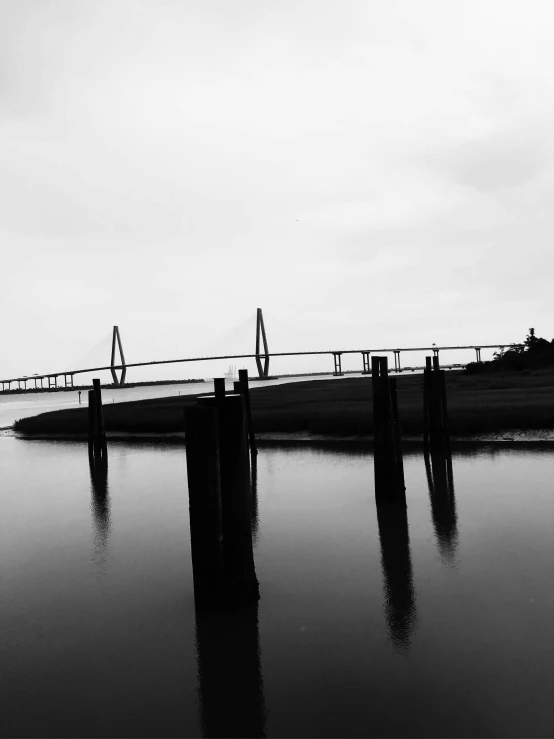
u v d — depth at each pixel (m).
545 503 12.27
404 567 8.95
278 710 5.34
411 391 43.72
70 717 5.39
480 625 6.82
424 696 5.44
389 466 12.95
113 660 6.45
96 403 22.56
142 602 8.09
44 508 14.73
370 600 7.72
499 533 10.40
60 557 10.50
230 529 7.64
